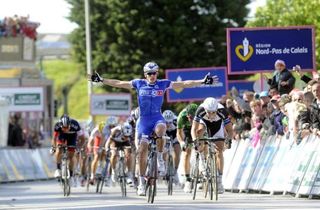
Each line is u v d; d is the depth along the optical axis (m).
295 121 30.75
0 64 91.62
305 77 35.50
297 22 60.75
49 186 48.19
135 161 38.09
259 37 41.94
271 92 35.88
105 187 45.16
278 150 32.72
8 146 66.50
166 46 87.81
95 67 90.38
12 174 56.72
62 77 167.62
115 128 37.78
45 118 86.62
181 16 88.25
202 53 88.69
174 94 50.66
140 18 87.88
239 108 38.16
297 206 24.59
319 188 28.62
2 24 91.75
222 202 27.47
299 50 42.09
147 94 28.38
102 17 89.62
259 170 34.09
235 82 53.09
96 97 67.62
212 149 29.12
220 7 89.12
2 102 66.06
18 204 30.08
